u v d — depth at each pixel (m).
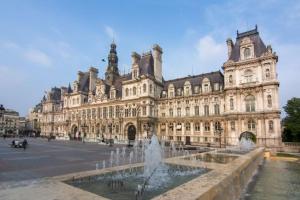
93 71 106.12
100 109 89.38
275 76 52.34
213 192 5.59
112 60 100.56
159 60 81.88
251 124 54.56
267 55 53.62
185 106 70.31
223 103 62.12
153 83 75.88
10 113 193.12
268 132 51.66
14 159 26.05
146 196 8.16
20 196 6.04
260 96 54.03
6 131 160.25
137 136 72.62
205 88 67.69
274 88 51.97
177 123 70.94
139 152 39.62
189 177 11.49
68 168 20.36
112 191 8.47
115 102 83.19
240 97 57.00
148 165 14.06
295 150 47.00
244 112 55.47
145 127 71.69
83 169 19.91
